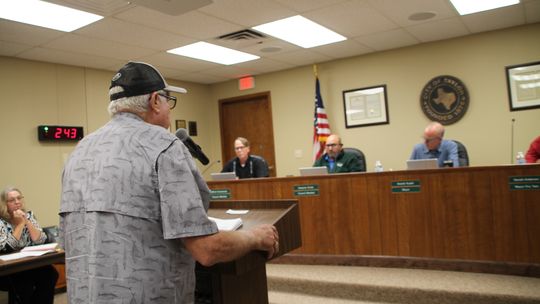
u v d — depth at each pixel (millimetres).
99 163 968
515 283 2664
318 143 5398
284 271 3389
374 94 5230
